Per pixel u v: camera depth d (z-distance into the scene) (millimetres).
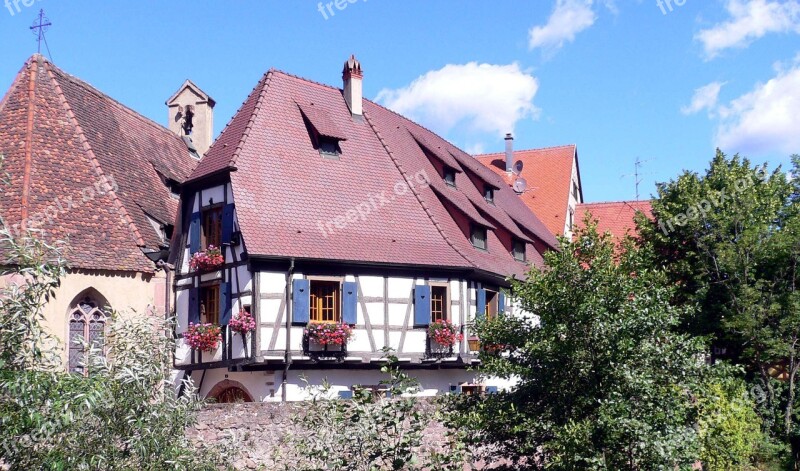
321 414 11789
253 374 21219
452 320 23281
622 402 12633
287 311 20812
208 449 11977
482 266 24672
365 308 21859
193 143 32312
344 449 11461
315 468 11727
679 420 13016
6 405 9180
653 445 12430
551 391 13664
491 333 14320
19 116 22500
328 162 24094
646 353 13242
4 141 21984
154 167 26359
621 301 13359
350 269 21828
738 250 23891
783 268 24156
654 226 26422
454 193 28250
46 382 9195
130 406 10297
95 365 10375
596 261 13664
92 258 20703
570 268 13609
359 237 22562
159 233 23469
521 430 13156
